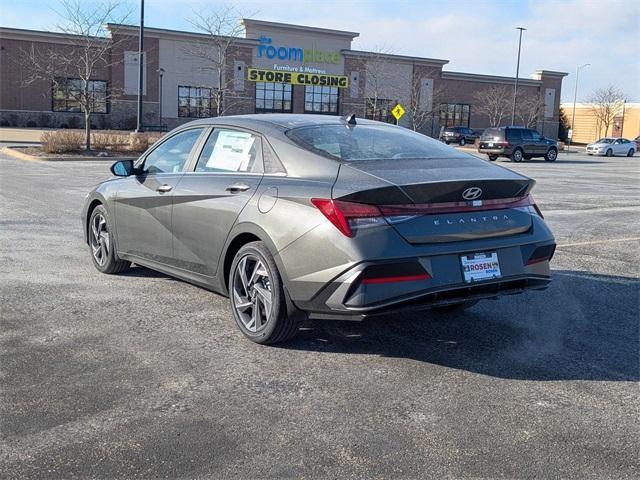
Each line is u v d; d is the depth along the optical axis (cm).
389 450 345
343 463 331
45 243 862
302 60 5512
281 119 549
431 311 596
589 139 8106
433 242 442
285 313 472
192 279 568
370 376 442
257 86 5394
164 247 593
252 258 493
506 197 484
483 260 459
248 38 5244
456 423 377
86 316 558
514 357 485
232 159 541
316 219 443
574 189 1873
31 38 4559
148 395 405
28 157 2612
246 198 500
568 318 588
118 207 652
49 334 511
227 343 500
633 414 394
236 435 357
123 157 2783
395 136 546
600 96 7975
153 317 559
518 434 365
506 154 3647
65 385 417
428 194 442
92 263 750
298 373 445
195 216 546
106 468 323
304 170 478
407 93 6047
